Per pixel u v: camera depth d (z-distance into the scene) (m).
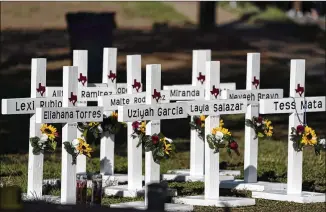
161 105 12.95
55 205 10.78
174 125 22.83
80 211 10.14
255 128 14.55
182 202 13.08
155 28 39.09
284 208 13.01
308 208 13.05
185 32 38.56
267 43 38.31
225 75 31.95
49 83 28.86
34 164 13.26
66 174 12.59
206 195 13.19
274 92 14.65
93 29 27.62
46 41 35.19
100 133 14.91
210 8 39.88
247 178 14.61
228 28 40.72
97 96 14.41
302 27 41.38
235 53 36.03
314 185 15.20
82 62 14.52
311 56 36.62
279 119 24.09
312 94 29.12
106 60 15.19
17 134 21.33
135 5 41.59
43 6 38.78
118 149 19.52
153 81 12.91
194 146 15.55
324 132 22.45
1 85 29.06
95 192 12.47
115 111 14.77
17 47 34.38
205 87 13.76
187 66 33.66
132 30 38.41
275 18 43.59
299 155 13.71
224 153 18.56
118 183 14.80
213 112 13.15
